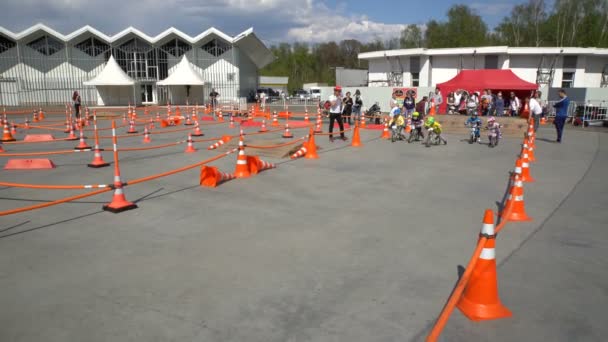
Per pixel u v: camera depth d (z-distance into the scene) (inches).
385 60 1576.0
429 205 298.7
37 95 1879.9
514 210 267.3
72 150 525.3
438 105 1088.8
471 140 651.5
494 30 2787.9
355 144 595.5
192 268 190.5
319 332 141.0
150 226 248.8
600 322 148.9
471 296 153.1
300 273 185.9
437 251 212.7
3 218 262.4
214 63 2001.7
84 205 292.2
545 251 213.8
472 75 1137.4
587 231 244.7
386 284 176.2
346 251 211.9
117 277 181.3
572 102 1071.6
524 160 384.8
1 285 173.6
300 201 306.0
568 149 589.3
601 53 1369.3
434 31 2854.3
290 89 3572.8
